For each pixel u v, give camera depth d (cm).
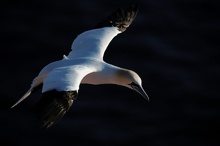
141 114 2095
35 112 1038
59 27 2514
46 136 1995
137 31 2519
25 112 2075
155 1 2747
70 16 2594
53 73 1107
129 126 2047
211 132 2067
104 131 2019
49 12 2612
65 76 1095
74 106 2091
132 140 1997
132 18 1459
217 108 2155
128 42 2427
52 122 1034
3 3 2638
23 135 1995
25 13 2595
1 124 2025
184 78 2281
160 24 2594
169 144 2006
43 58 2327
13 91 2136
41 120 1028
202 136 2053
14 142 1972
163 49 2425
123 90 2169
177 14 2683
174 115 2111
